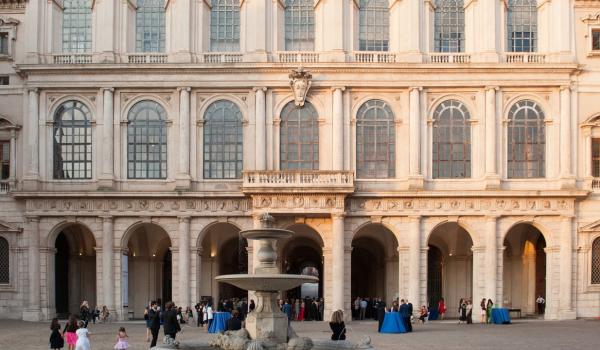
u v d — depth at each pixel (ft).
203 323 216.95
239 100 237.66
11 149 238.48
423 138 236.84
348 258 230.89
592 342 160.76
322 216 231.09
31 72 236.02
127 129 237.86
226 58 238.89
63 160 237.25
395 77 236.63
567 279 233.14
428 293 259.19
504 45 240.73
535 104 238.89
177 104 236.84
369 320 235.81
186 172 234.38
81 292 253.24
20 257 235.81
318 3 240.73
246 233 128.47
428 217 233.14
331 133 236.43
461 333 183.93
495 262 231.71
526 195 231.71
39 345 158.30
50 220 233.55
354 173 233.55
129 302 254.06
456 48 242.17
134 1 241.55
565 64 235.20
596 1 239.09
